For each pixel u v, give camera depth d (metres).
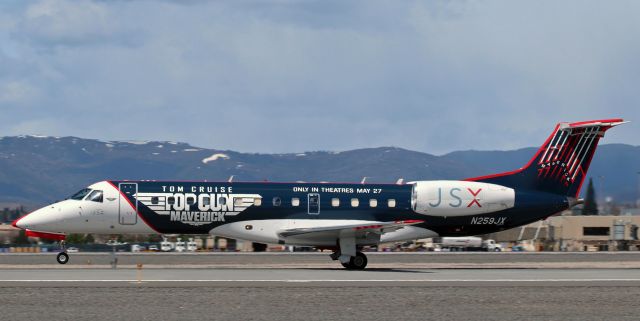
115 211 69.25
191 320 37.94
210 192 70.31
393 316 39.53
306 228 70.12
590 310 42.09
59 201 70.50
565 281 56.28
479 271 68.56
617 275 63.09
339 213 71.81
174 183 70.62
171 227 70.06
